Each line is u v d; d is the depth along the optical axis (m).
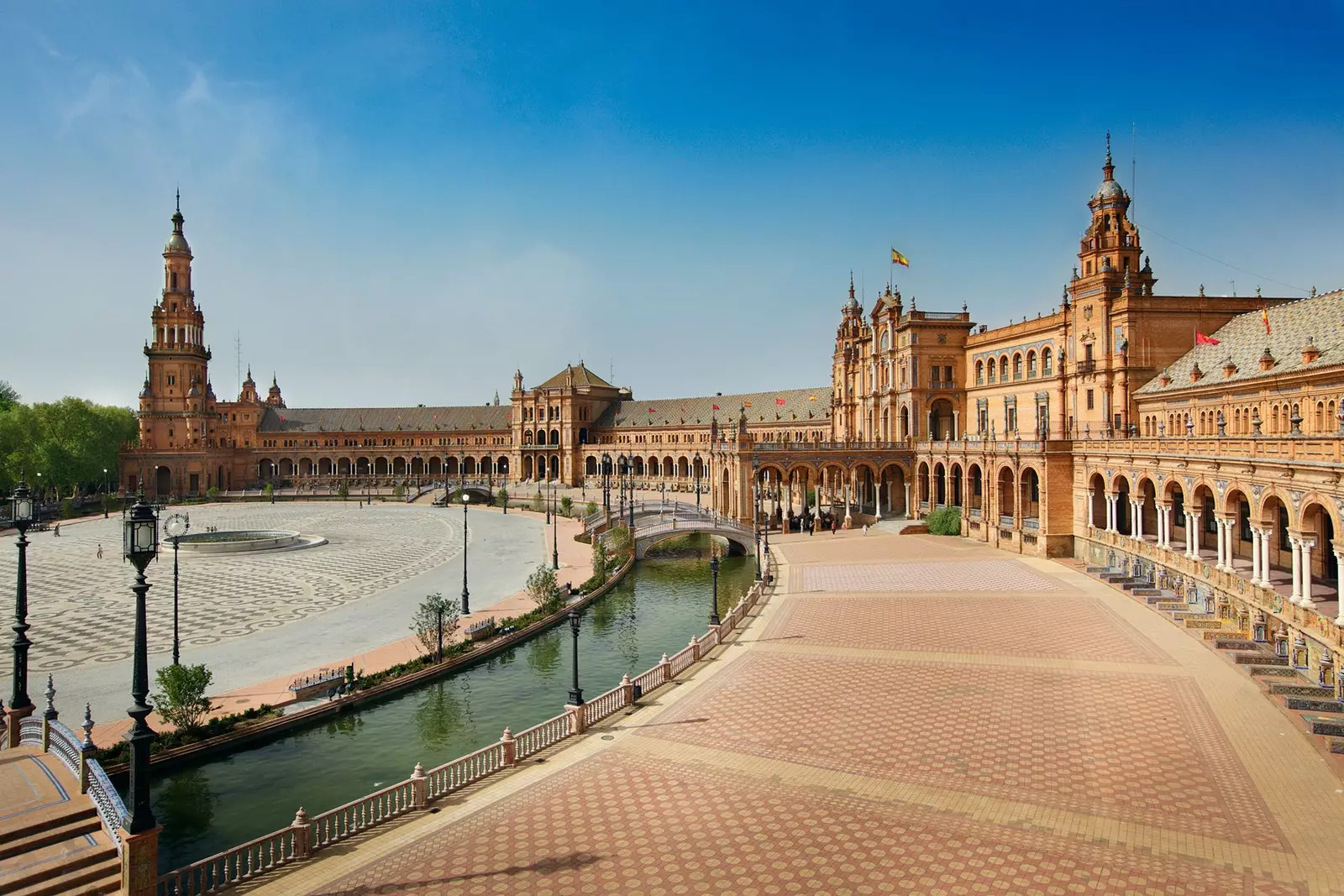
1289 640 40.53
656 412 193.88
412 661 48.31
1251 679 38.66
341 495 176.88
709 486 163.38
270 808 32.84
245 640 54.69
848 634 50.06
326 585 75.38
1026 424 97.00
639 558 94.44
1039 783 28.42
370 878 23.50
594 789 29.20
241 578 79.75
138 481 180.88
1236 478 46.94
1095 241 86.50
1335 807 25.81
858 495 123.12
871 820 26.05
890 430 115.75
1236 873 22.27
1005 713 35.47
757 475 107.38
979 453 91.88
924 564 75.38
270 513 149.88
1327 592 43.78
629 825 26.30
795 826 25.77
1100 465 70.88
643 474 189.75
